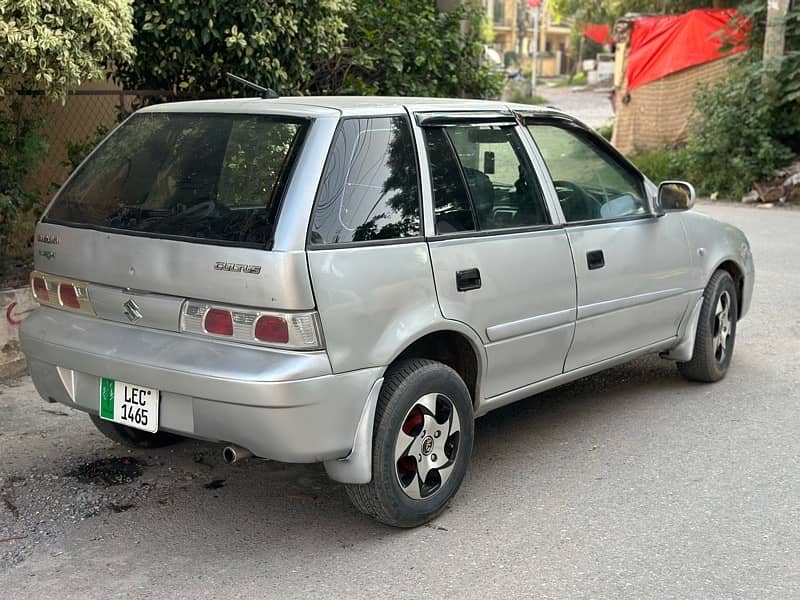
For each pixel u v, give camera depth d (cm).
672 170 1703
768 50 1525
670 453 498
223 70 709
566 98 4497
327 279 356
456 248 411
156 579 364
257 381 345
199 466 477
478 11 1059
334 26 742
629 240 516
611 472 473
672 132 1914
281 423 350
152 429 379
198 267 366
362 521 417
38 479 454
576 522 416
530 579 365
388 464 384
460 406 415
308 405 352
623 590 357
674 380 627
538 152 476
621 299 511
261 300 351
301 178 364
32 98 633
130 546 391
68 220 422
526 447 508
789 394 596
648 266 530
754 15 1614
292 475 468
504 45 7444
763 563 378
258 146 385
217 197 381
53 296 423
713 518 420
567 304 471
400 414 385
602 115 3294
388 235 386
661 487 454
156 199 400
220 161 392
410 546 393
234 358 355
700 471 474
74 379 410
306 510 428
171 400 374
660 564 377
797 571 372
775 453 498
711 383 617
